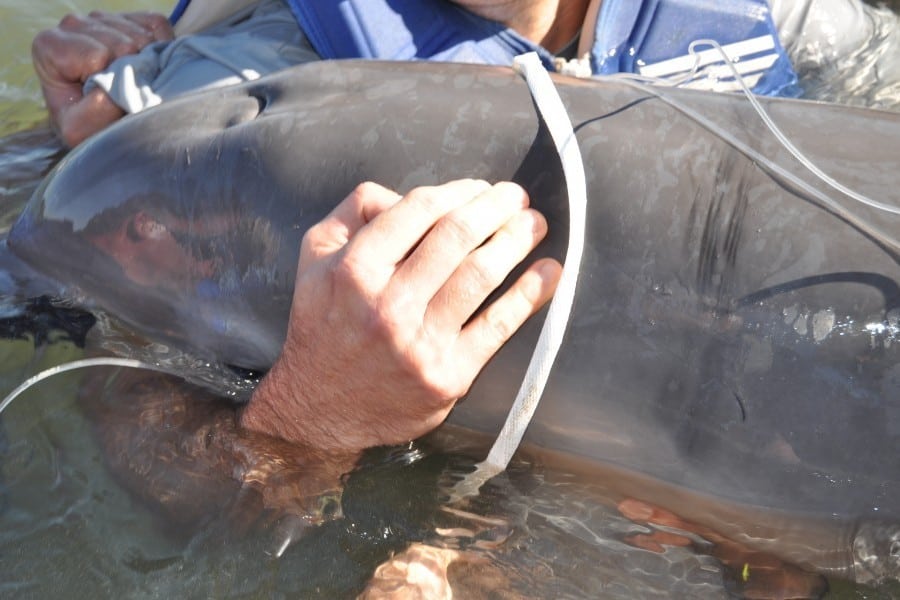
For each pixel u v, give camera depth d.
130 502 2.14
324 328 1.87
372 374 1.88
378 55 2.72
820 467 1.85
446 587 1.97
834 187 1.81
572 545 2.04
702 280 1.84
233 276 2.15
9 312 2.46
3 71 4.02
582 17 3.06
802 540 1.94
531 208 1.88
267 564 2.04
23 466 2.25
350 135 2.04
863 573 1.98
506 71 2.09
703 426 1.88
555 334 1.82
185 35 3.25
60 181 2.39
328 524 2.09
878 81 3.34
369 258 1.80
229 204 2.13
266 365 2.23
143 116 2.35
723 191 1.85
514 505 2.11
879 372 1.79
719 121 1.93
